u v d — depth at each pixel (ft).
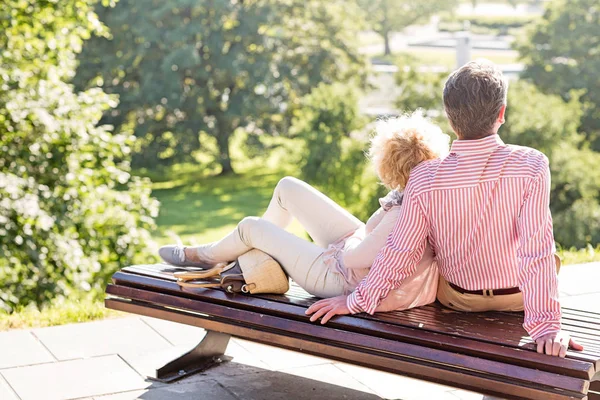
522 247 8.70
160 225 88.53
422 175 9.37
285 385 11.73
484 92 8.89
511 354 8.26
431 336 8.86
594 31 83.92
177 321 11.21
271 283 10.69
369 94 105.09
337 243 10.82
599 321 9.41
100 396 11.21
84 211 35.78
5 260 29.30
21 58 36.91
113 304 11.81
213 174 112.37
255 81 100.32
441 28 183.73
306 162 78.89
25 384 11.59
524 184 8.81
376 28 143.33
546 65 86.48
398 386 11.80
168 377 11.86
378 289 9.48
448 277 9.74
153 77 98.89
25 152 33.35
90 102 35.91
